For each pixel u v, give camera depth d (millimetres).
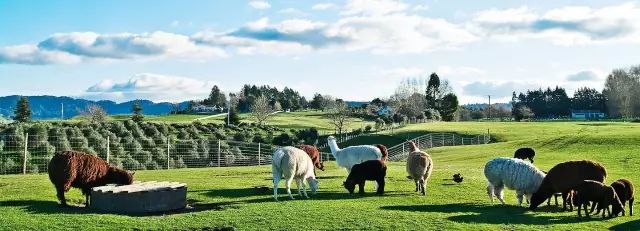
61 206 17891
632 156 39312
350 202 19391
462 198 20875
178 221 15539
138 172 31344
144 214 17469
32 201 18391
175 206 18453
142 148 44969
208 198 20375
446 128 96312
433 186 23859
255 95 193375
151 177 27562
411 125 107562
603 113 181750
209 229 14828
